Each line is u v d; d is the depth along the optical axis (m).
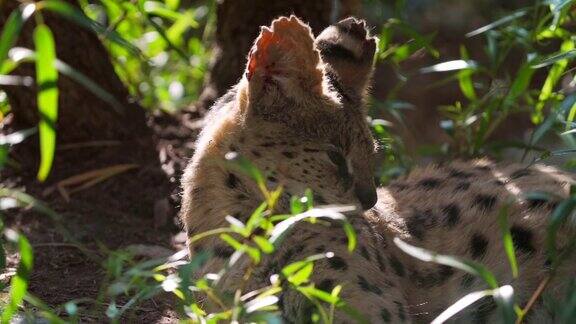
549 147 16.19
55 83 7.23
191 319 8.15
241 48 14.16
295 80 9.51
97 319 9.77
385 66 21.31
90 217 12.45
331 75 10.08
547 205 10.09
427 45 12.88
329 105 9.70
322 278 9.00
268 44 9.35
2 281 10.09
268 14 14.05
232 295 8.95
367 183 9.90
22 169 13.11
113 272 8.07
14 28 7.38
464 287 9.82
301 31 9.37
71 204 12.61
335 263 9.07
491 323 9.73
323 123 9.68
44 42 7.09
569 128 10.13
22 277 7.86
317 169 9.68
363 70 10.31
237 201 9.59
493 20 21.05
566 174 10.96
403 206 10.41
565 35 12.48
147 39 16.11
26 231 12.01
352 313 7.91
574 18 12.61
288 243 9.17
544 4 12.12
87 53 13.31
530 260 9.82
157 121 14.11
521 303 9.75
